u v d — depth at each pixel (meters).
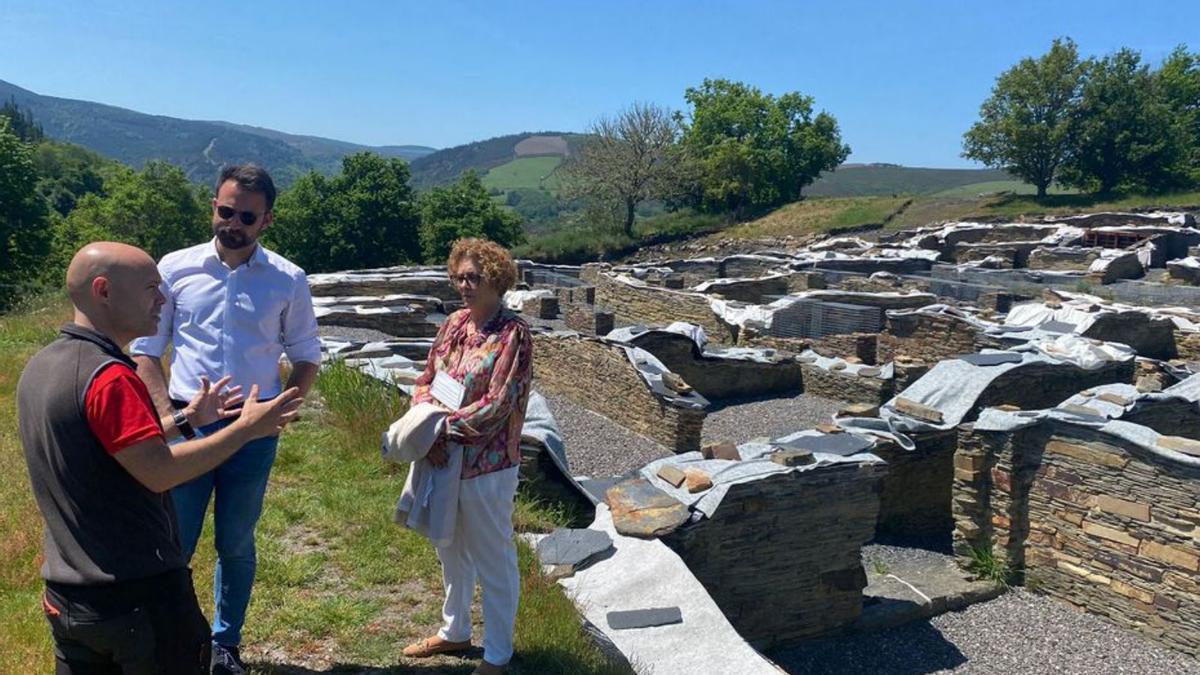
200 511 3.88
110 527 2.67
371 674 4.40
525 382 4.10
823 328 18.67
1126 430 8.16
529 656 4.74
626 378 12.94
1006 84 54.59
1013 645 8.20
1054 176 56.94
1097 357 12.52
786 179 68.38
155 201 52.72
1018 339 14.70
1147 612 8.09
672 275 28.02
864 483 8.00
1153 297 24.23
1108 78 52.53
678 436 11.84
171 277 3.92
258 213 3.83
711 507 7.22
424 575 5.57
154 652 2.76
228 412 3.51
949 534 10.61
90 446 2.61
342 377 9.35
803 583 7.88
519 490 7.67
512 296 24.00
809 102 68.94
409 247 56.78
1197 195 47.22
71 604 2.68
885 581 9.21
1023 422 8.91
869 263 30.03
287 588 5.23
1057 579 8.87
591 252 48.03
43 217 38.97
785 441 8.73
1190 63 62.31
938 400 11.03
